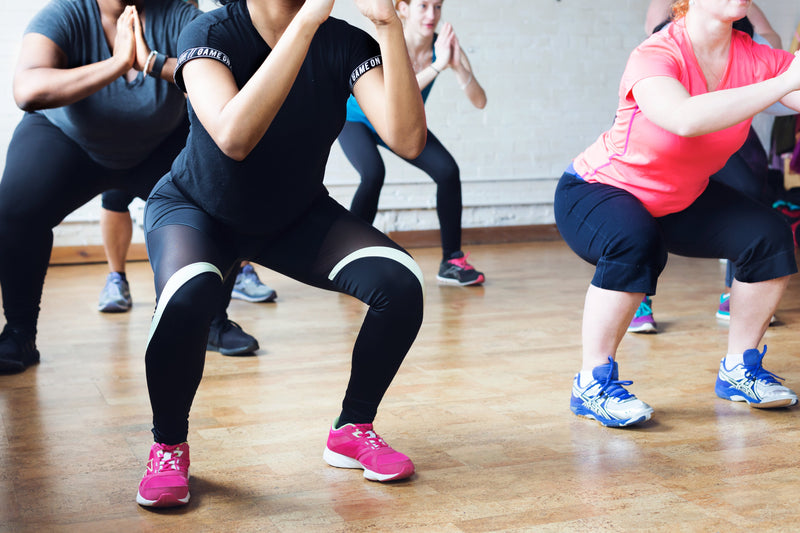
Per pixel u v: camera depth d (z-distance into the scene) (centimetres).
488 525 142
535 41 605
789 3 629
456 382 240
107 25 239
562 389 232
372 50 150
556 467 171
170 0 247
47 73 222
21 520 145
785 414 207
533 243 612
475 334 307
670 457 176
